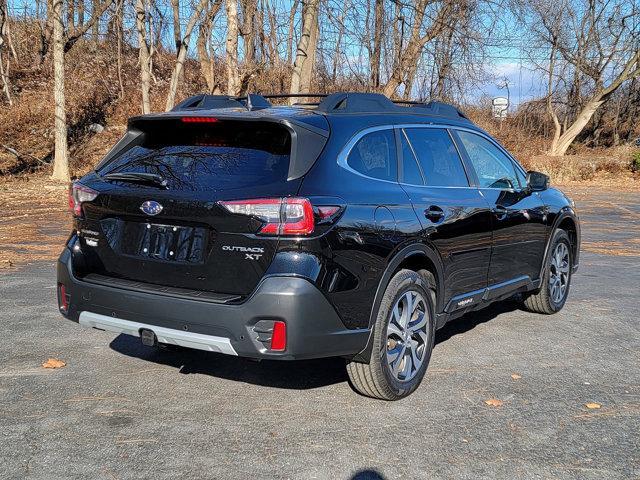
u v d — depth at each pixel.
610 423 3.84
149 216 3.69
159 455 3.30
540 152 36.09
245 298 3.46
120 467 3.17
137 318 3.71
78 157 24.02
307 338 3.46
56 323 5.60
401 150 4.38
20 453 3.29
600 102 34.56
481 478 3.15
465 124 5.27
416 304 4.20
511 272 5.48
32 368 4.52
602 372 4.73
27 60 32.62
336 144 3.84
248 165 3.65
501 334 5.66
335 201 3.59
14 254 8.79
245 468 3.19
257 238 3.42
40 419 3.70
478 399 4.16
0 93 27.88
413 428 3.70
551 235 6.06
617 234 12.76
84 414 3.78
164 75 33.78
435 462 3.30
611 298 7.12
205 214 3.51
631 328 5.93
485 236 4.93
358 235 3.68
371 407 3.98
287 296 3.37
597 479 3.18
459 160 4.96
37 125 25.66
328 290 3.50
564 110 43.09
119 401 3.99
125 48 35.69
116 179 3.92
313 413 3.87
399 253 3.97
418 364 4.25
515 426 3.76
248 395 4.13
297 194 3.45
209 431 3.60
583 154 37.91
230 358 4.83
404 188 4.24
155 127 4.11
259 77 22.09
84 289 3.90
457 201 4.65
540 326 5.95
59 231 11.00
